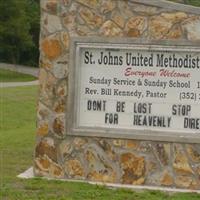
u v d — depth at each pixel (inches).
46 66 428.8
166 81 412.8
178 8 407.5
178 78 411.2
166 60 411.8
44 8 426.3
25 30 2212.1
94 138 423.5
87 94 422.9
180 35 409.1
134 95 417.4
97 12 418.9
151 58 413.7
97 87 421.4
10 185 406.6
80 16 421.4
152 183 415.8
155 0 409.4
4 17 2091.5
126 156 419.2
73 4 421.7
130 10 414.6
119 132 417.1
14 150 568.4
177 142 411.2
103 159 422.9
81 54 421.7
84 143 425.4
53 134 429.7
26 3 2524.6
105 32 418.3
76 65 421.1
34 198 370.9
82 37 419.5
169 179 413.7
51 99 428.8
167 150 413.4
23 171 460.1
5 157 527.5
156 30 411.5
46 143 431.5
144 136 414.0
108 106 421.1
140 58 414.9
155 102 414.6
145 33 413.4
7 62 2699.3
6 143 613.6
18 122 828.6
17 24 2130.9
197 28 406.6
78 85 422.6
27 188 398.3
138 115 417.1
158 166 414.9
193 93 410.0
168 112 413.4
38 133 432.5
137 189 406.0
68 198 371.9
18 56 2628.0
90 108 422.9
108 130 418.9
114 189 403.9
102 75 420.5
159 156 414.3
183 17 407.5
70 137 427.5
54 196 377.1
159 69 412.8
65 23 423.5
